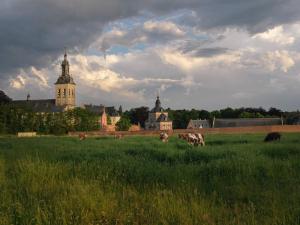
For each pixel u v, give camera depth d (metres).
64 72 190.00
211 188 11.27
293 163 15.55
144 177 12.98
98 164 15.30
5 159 18.77
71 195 9.50
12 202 9.38
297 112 142.12
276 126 77.56
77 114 134.00
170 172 13.70
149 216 8.20
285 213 8.27
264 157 17.61
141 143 34.84
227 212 8.62
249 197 10.08
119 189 11.01
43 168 13.59
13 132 121.12
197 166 15.51
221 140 40.00
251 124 141.00
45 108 178.50
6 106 123.56
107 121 199.62
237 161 15.40
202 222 7.86
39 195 10.12
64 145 32.47
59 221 7.88
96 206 8.70
